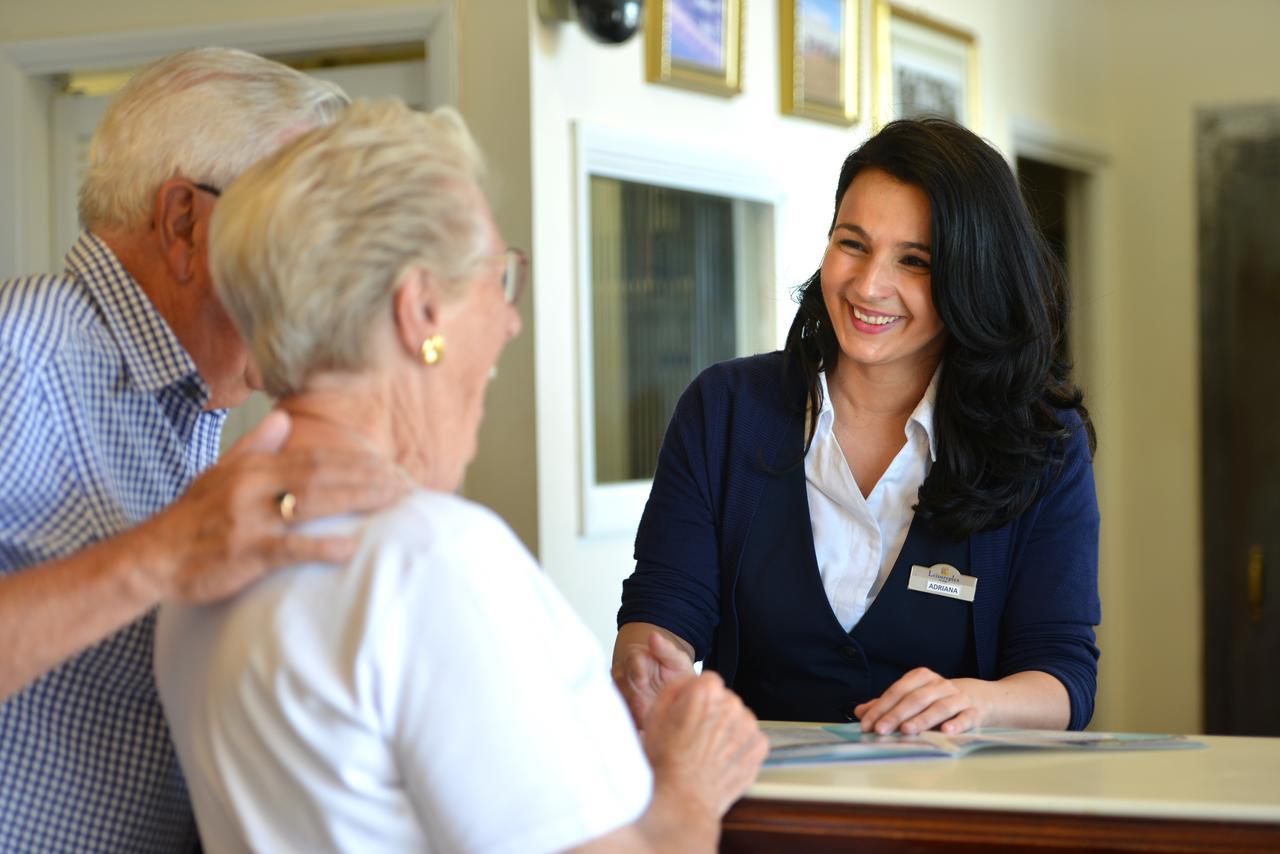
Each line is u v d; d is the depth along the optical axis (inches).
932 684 57.9
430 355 40.3
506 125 125.6
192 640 40.8
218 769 38.4
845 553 70.2
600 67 132.7
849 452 72.2
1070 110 213.3
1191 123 217.8
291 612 37.1
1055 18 209.3
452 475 41.9
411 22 127.2
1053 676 65.3
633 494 139.0
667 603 70.8
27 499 46.9
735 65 146.9
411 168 40.0
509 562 37.8
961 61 186.1
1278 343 213.5
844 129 167.9
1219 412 216.8
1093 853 41.8
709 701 44.6
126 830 48.0
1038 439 68.3
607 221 136.2
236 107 52.4
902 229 66.3
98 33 135.9
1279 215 213.0
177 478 53.0
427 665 35.8
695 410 74.5
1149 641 221.5
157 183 51.8
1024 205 67.7
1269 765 48.4
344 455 38.5
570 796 35.7
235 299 40.8
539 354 126.2
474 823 35.1
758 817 43.8
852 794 43.6
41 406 47.6
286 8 130.9
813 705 70.3
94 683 47.0
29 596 39.0
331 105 55.1
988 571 68.6
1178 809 41.6
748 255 154.3
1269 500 214.4
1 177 139.8
